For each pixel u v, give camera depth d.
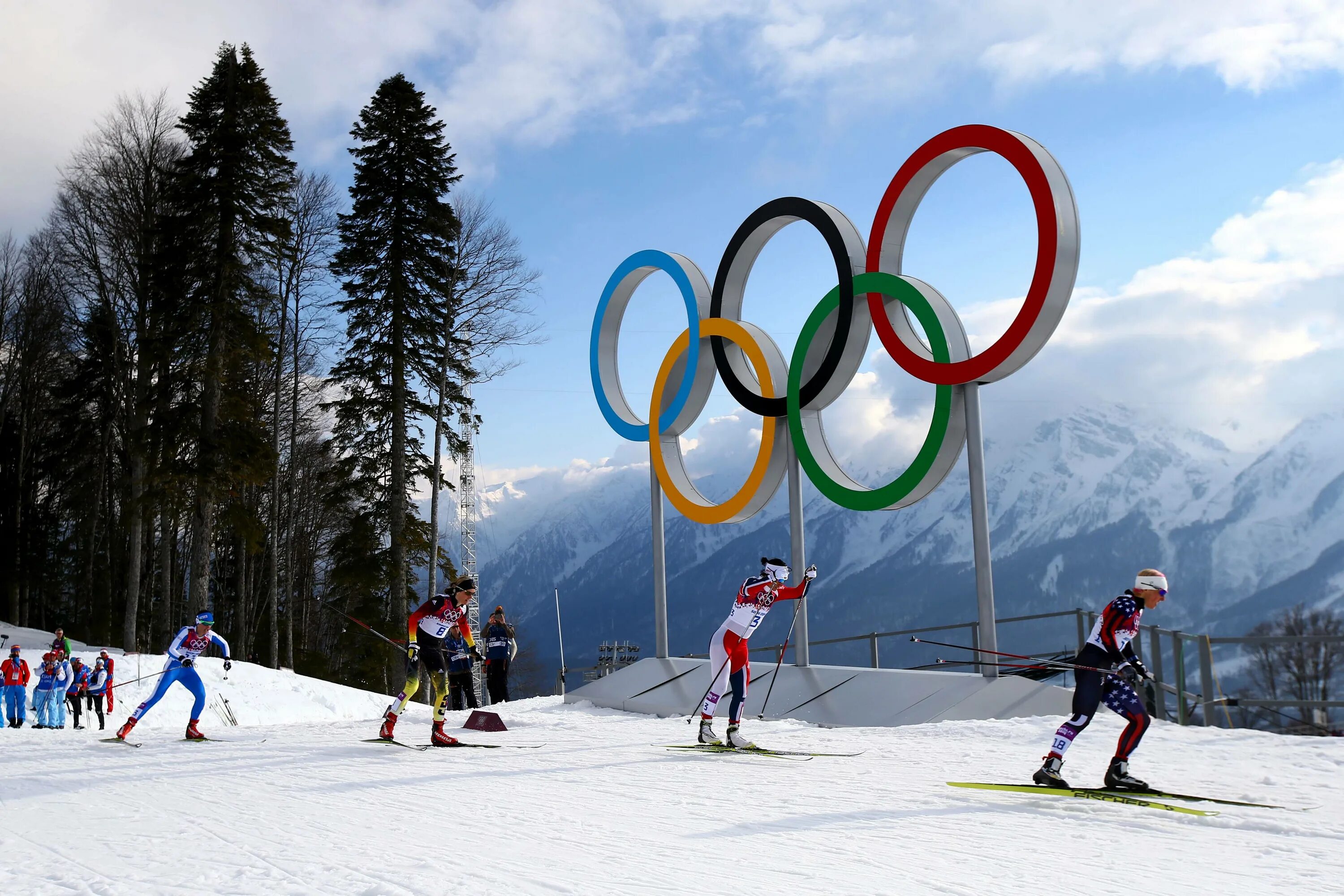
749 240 14.55
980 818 5.50
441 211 30.39
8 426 43.12
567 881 4.21
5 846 5.44
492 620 17.78
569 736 10.84
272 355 26.88
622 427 16.38
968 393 11.22
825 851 4.73
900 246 12.38
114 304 31.14
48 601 46.31
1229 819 5.36
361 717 21.89
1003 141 10.95
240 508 26.53
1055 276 10.34
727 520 14.39
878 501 12.04
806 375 13.21
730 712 9.16
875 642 12.77
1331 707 9.06
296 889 4.22
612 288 16.98
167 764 9.00
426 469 30.33
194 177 26.22
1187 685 12.24
